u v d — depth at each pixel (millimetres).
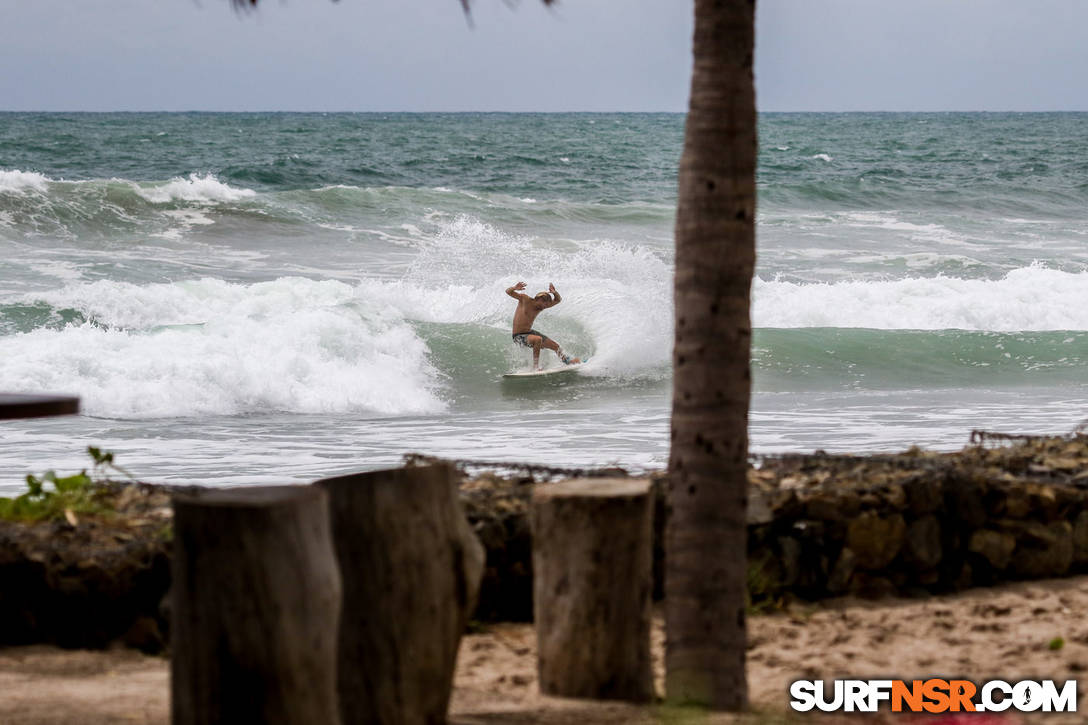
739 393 14977
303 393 55312
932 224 139750
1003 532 24062
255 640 11695
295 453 43375
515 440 46562
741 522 15172
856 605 22578
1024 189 181625
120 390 52531
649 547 16750
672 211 129500
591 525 16422
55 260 90000
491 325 73000
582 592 16500
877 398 58375
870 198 161875
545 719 15344
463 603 14680
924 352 70250
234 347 58656
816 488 23344
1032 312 82375
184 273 88125
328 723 12211
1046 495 24219
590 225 123188
